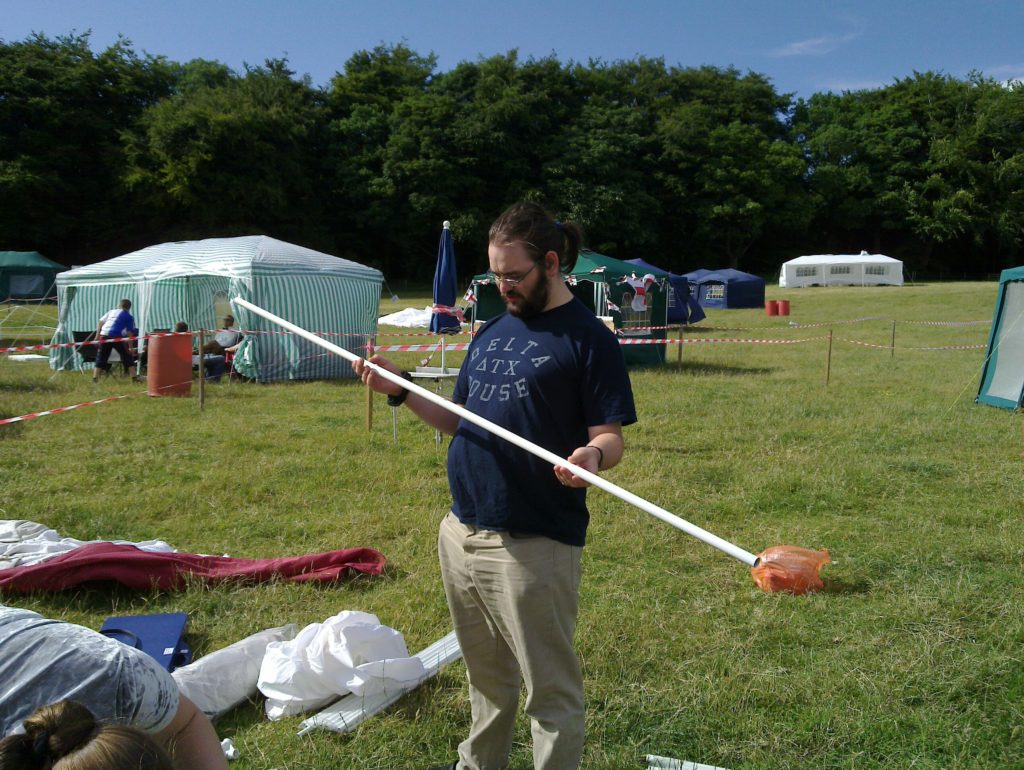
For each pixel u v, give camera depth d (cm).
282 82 5731
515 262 231
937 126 6519
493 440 235
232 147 4978
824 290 4425
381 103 6116
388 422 949
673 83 6594
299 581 447
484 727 263
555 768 235
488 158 5788
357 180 5712
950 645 380
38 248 4962
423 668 343
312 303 1405
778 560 452
